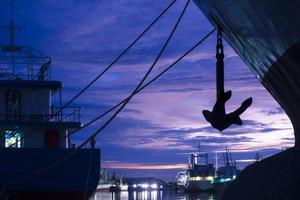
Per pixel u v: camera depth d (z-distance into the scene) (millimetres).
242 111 10164
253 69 11797
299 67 9570
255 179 10750
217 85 10312
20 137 27391
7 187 25172
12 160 25703
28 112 27812
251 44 10609
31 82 27672
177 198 93125
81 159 26031
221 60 10484
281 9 8898
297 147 10422
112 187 124000
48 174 25844
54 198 25891
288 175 10070
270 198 10133
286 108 11086
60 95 28375
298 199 9703
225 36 11977
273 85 11102
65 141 27469
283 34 9352
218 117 10141
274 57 10125
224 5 10312
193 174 119500
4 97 27734
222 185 111125
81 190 25906
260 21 9648
